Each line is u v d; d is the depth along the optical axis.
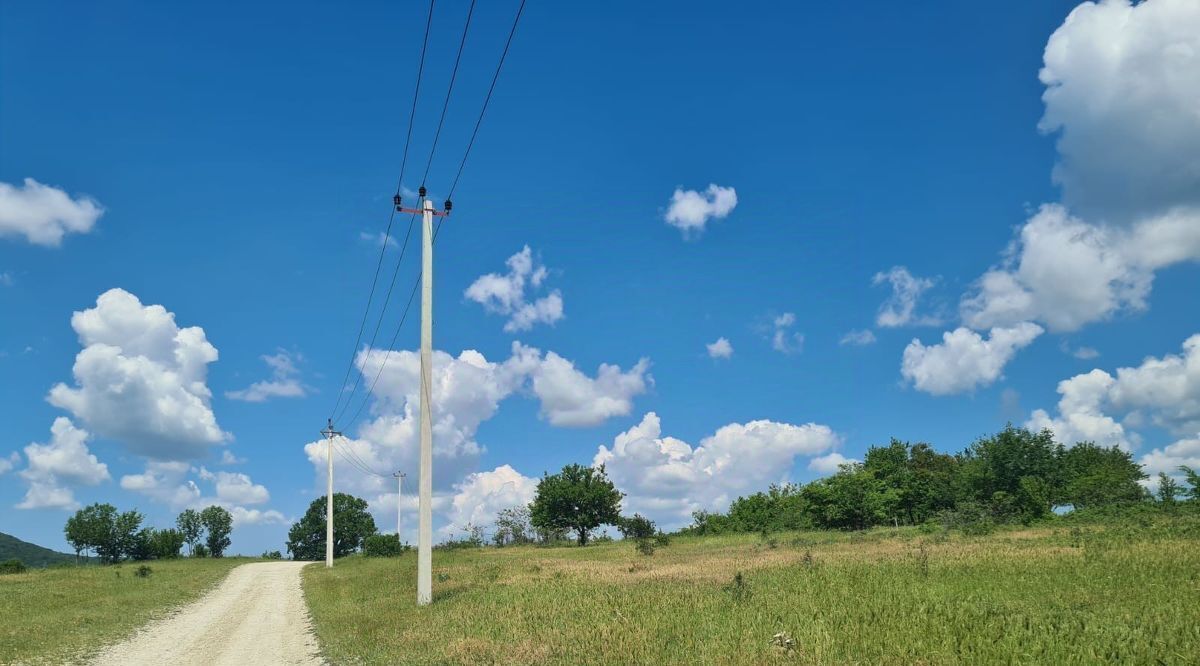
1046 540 27.39
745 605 15.71
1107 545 21.08
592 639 13.98
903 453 82.06
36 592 34.78
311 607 29.00
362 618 22.94
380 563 56.50
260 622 25.19
